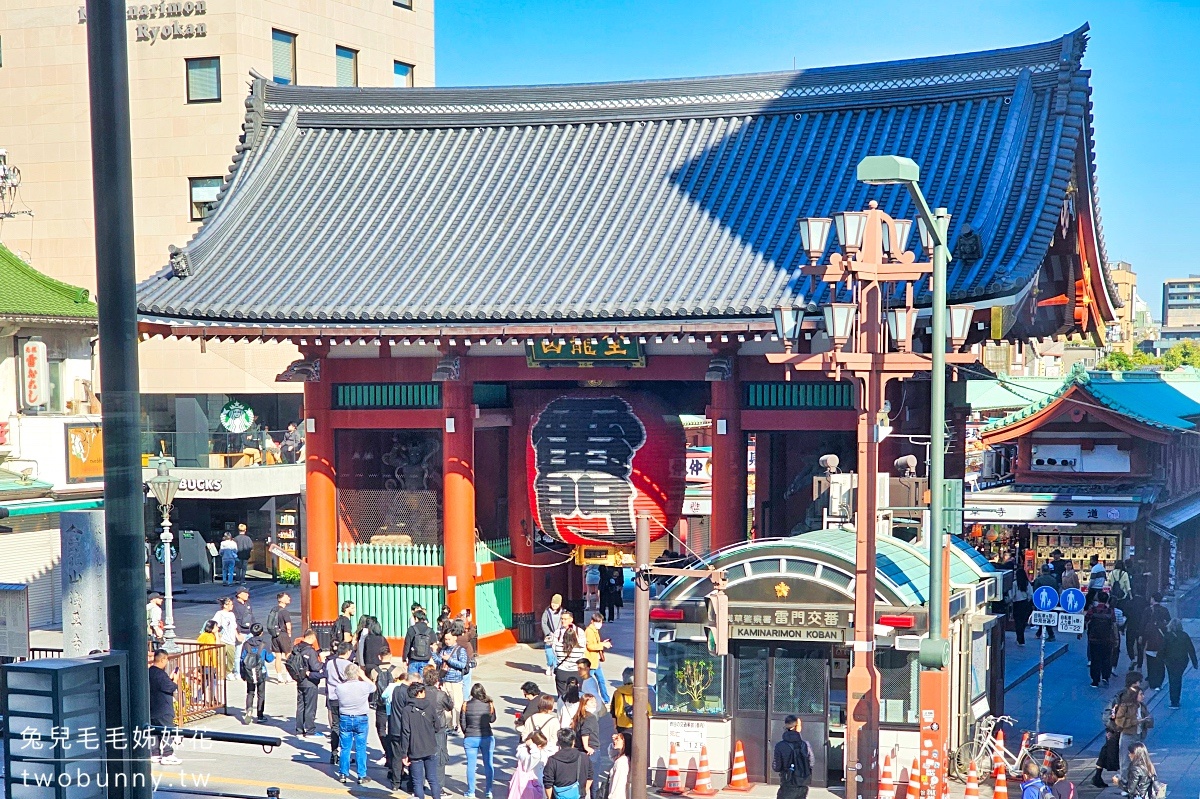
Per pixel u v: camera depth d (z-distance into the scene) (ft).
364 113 133.90
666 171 120.98
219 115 186.70
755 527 117.08
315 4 197.36
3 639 100.27
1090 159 111.04
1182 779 79.15
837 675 84.48
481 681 107.45
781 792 69.31
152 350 184.85
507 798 76.89
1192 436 156.87
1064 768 65.98
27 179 193.57
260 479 160.04
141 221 189.57
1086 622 118.21
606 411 107.24
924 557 83.92
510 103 130.93
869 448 71.77
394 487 120.67
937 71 117.80
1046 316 120.67
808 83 122.21
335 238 121.60
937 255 69.92
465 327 107.86
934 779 72.33
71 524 71.92
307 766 83.87
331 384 119.24
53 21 191.93
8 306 141.90
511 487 123.65
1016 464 146.41
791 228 109.40
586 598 130.93
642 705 66.95
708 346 105.50
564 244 115.14
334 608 119.14
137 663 39.17
